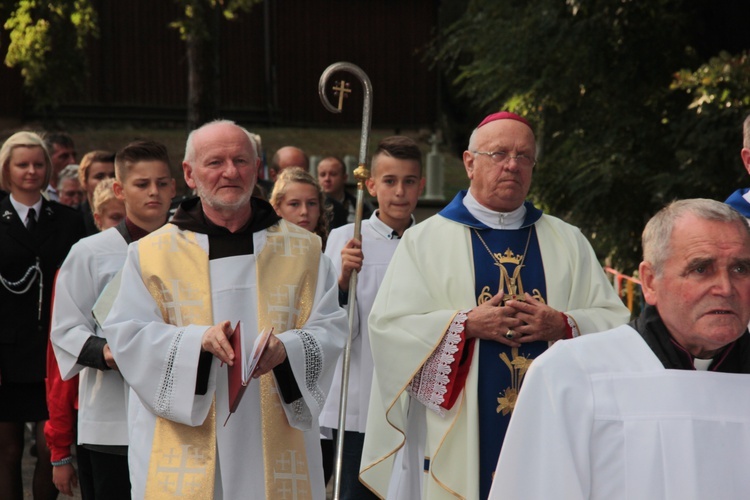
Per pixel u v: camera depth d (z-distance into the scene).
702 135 12.34
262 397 4.60
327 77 5.93
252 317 4.64
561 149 14.75
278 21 33.16
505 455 3.09
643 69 13.92
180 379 4.38
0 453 6.77
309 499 4.63
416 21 34.34
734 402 3.04
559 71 14.28
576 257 5.38
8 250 6.98
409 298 5.21
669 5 13.54
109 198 6.81
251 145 4.71
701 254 2.98
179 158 28.48
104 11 30.75
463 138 34.50
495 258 5.29
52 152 11.11
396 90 34.31
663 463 3.00
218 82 32.22
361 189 6.02
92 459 5.60
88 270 5.64
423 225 5.46
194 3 20.22
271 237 4.78
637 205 13.99
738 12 13.61
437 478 5.09
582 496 2.99
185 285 4.63
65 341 5.45
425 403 5.10
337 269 6.52
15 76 29.66
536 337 4.97
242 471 4.55
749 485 3.01
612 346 3.12
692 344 3.09
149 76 31.47
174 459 4.51
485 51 16.02
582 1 13.09
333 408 6.40
